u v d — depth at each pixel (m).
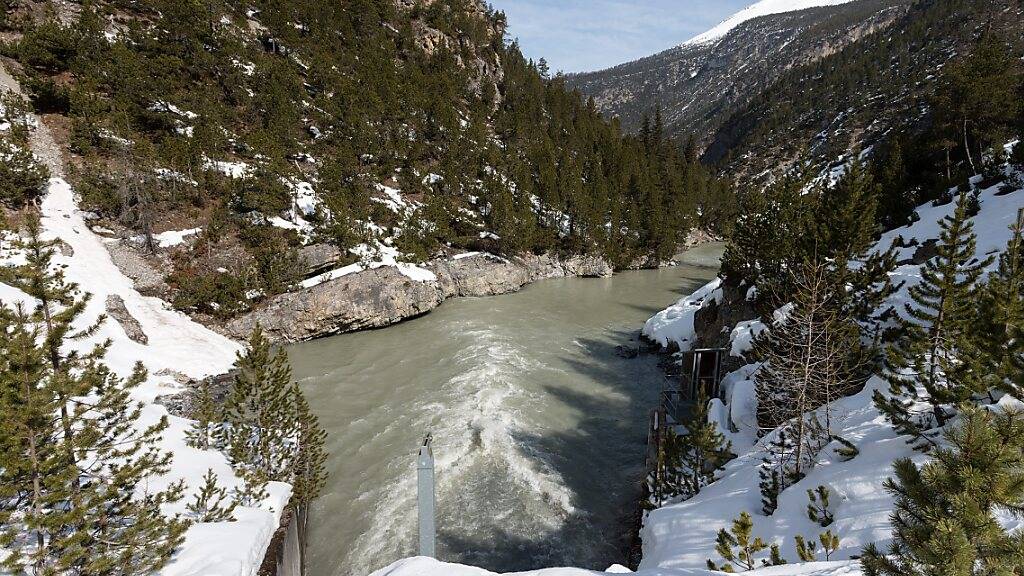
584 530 16.33
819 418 14.39
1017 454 4.95
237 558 10.68
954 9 141.88
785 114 153.38
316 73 61.41
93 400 16.89
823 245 19.28
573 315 41.75
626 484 18.78
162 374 23.62
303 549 15.37
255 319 33.16
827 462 12.40
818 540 9.77
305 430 16.36
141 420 16.98
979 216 21.94
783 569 8.17
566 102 104.44
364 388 26.70
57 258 27.09
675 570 8.93
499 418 22.92
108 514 9.45
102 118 38.09
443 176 58.91
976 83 30.44
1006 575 4.56
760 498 12.60
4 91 37.22
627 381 27.94
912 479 5.33
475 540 15.84
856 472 10.89
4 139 32.91
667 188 82.00
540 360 30.56
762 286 22.36
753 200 26.95
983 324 9.73
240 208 38.44
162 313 29.67
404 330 37.06
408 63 82.75
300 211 41.59
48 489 8.51
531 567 14.73
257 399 15.64
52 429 8.43
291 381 27.64
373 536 16.05
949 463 5.19
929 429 11.05
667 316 35.34
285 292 35.16
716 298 29.89
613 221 66.06
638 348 33.19
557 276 58.50
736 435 18.11
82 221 31.41
